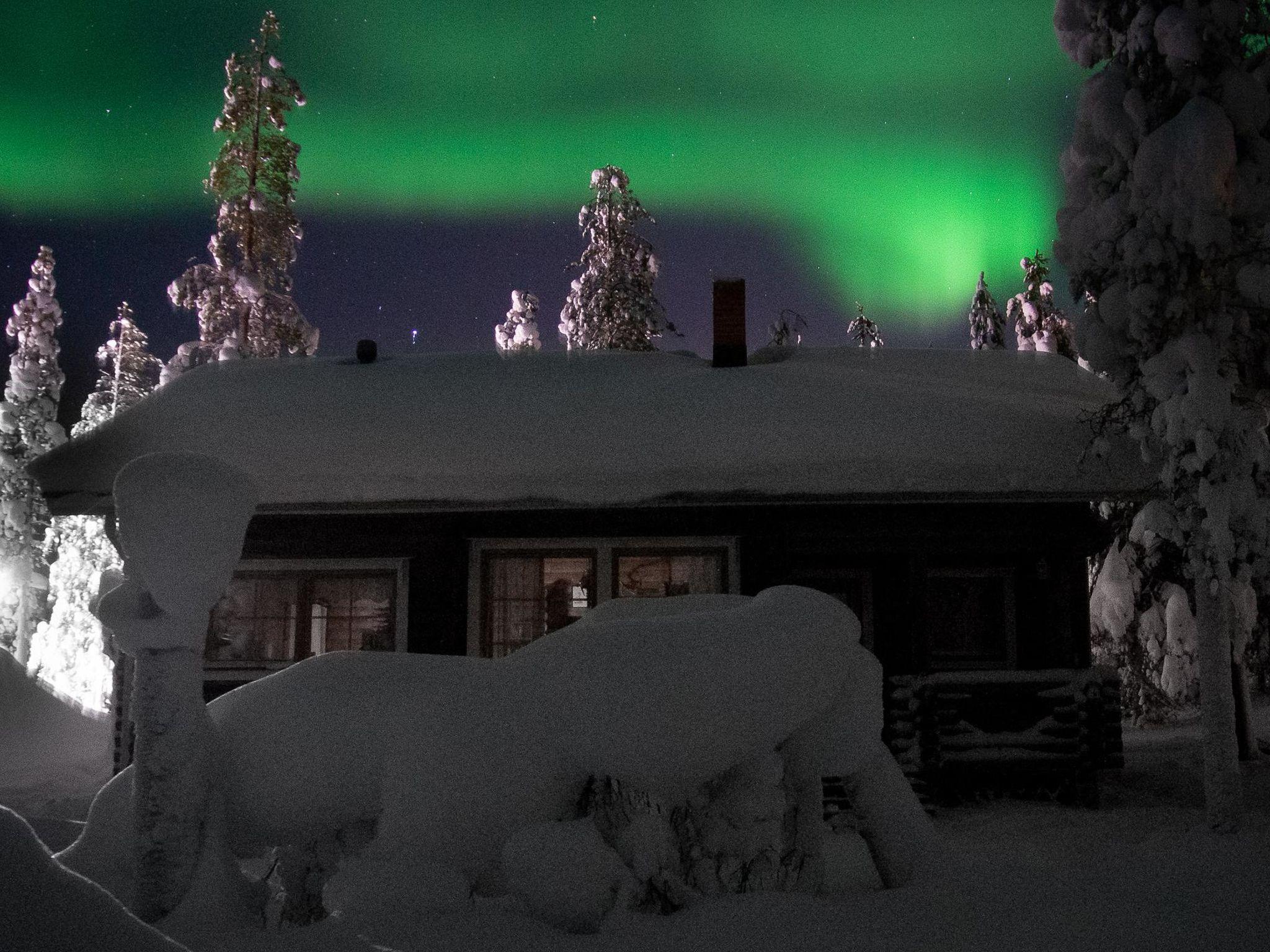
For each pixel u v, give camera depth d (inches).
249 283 1243.8
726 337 613.9
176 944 108.5
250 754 206.2
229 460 494.0
